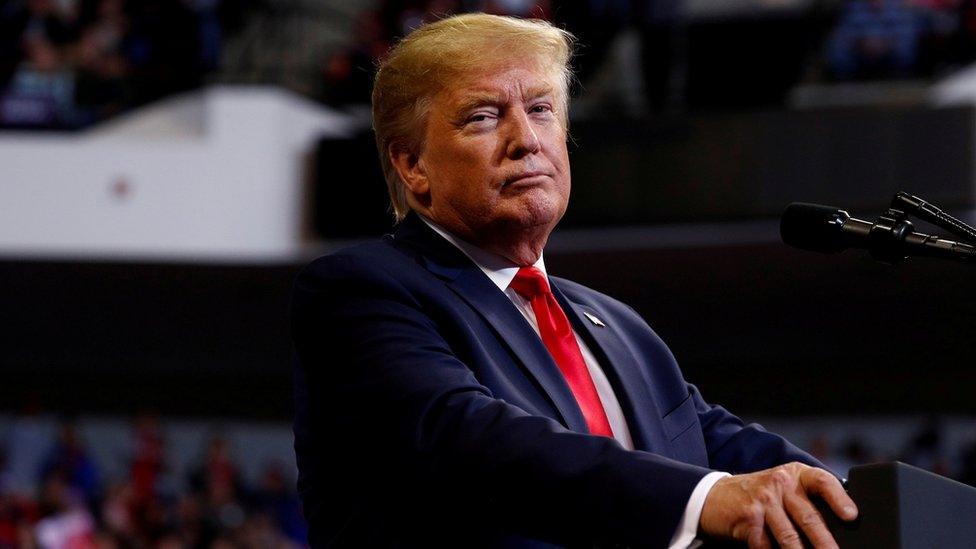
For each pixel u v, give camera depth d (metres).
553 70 2.07
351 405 1.79
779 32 11.67
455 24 2.08
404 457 1.68
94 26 12.10
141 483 12.42
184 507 11.41
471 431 1.62
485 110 2.01
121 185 11.49
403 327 1.83
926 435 12.11
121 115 11.69
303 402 1.96
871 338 12.11
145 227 11.49
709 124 10.98
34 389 13.52
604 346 2.04
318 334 1.88
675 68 11.81
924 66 11.17
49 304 12.67
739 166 10.87
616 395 1.99
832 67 11.46
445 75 2.03
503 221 1.99
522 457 1.57
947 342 11.95
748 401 12.81
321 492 1.91
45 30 11.94
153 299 12.58
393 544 1.79
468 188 1.99
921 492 1.36
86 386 13.59
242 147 11.59
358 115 12.12
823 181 10.69
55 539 10.66
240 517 11.55
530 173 1.99
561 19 11.94
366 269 1.92
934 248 1.81
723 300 12.05
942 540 1.36
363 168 11.52
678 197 10.98
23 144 11.49
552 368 1.90
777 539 1.40
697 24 11.86
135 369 13.41
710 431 2.12
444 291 1.93
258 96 11.64
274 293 12.31
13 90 11.62
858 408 12.62
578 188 11.19
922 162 10.48
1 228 11.41
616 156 11.15
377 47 12.29
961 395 12.29
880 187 10.55
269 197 11.59
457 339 1.87
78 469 12.10
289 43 12.27
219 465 12.30
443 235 2.05
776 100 11.66
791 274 11.57
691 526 1.47
